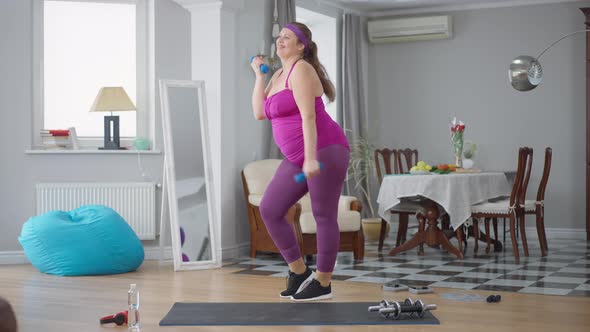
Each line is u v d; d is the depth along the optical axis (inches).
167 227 267.4
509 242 326.0
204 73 268.8
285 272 233.0
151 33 270.1
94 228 228.5
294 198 176.7
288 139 171.9
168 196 245.8
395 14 377.7
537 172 355.9
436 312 164.4
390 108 381.1
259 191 267.7
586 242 325.4
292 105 169.6
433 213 271.4
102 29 274.7
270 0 299.3
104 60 275.0
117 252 228.8
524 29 357.4
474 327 148.9
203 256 244.7
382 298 182.9
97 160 265.1
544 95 354.3
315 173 161.3
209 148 252.4
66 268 225.1
